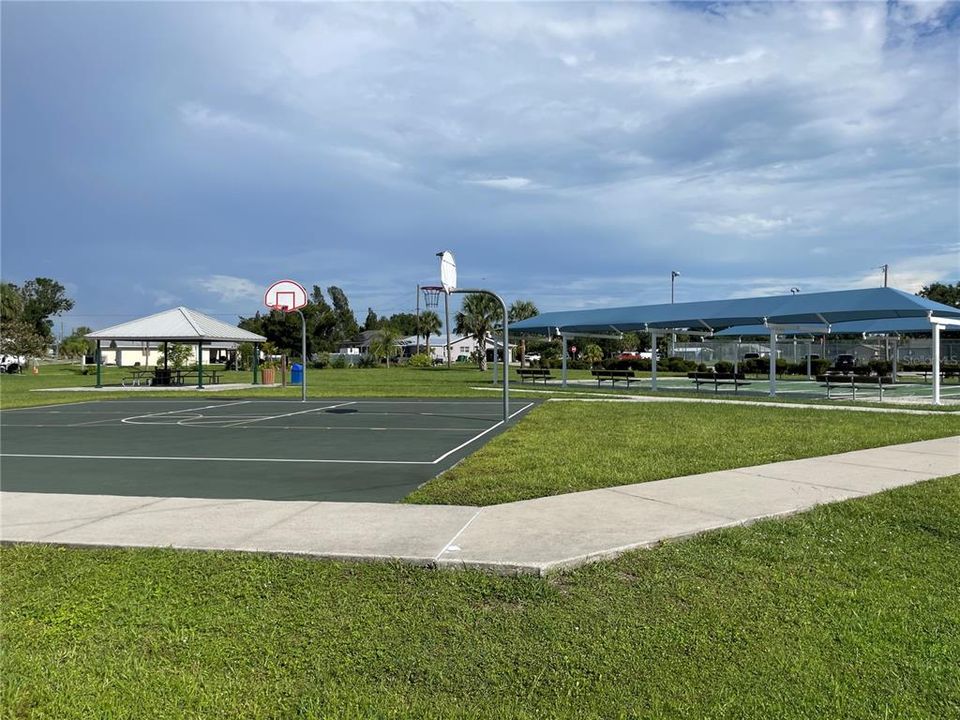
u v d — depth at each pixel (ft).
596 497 25.58
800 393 96.02
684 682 12.38
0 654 13.43
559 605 15.70
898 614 15.28
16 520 23.07
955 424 51.47
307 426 54.85
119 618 15.19
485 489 27.25
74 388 116.37
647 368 188.75
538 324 120.16
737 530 21.36
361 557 18.52
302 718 11.35
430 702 11.79
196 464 35.53
